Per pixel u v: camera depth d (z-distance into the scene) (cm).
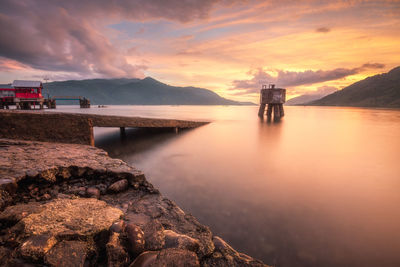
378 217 494
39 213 246
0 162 422
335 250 386
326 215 504
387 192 633
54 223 228
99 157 536
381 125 2409
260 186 679
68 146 689
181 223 299
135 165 895
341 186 682
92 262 196
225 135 1642
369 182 718
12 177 336
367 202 571
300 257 370
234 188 663
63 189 381
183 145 1280
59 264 179
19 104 4378
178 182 711
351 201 578
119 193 389
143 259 197
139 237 221
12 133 758
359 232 439
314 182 717
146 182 424
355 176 776
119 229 230
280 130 1950
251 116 4291
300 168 871
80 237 211
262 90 3122
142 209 331
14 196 322
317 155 1085
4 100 4194
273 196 608
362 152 1144
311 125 2377
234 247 392
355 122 2777
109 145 1223
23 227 217
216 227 454
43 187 373
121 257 193
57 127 824
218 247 256
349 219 487
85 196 363
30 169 382
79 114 871
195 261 201
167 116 4397
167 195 611
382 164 925
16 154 504
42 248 188
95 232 221
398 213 512
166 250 207
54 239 203
